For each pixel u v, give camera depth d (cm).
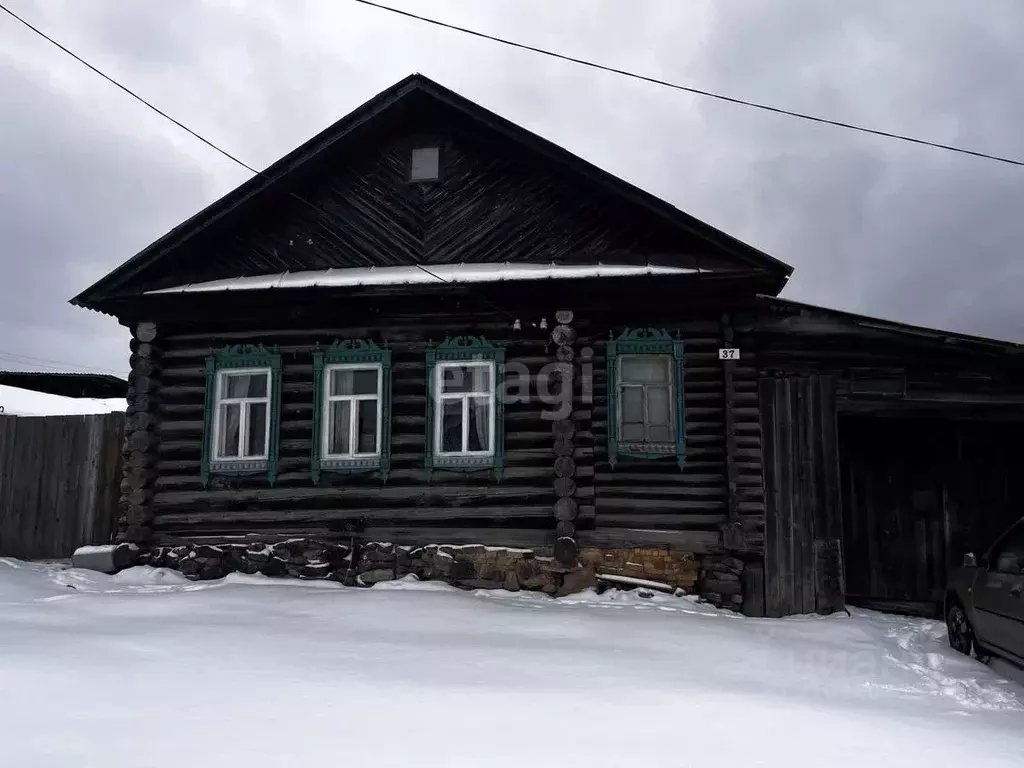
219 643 688
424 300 1105
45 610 834
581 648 724
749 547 1016
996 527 1195
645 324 1081
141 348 1151
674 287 1046
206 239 1195
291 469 1112
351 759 428
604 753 451
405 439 1095
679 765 439
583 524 1038
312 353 1137
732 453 1033
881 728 531
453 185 1166
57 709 495
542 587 1016
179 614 834
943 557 1191
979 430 1218
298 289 1079
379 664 635
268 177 1156
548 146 1104
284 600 909
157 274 1188
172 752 430
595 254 1111
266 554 1075
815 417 1068
